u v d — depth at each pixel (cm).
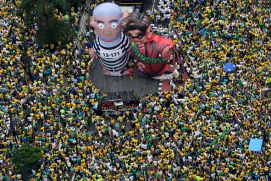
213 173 15738
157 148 16412
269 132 16388
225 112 16850
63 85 18188
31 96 17675
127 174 15888
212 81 17762
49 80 18112
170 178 15812
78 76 18388
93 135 16912
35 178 16000
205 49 18650
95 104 17562
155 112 17362
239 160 15850
